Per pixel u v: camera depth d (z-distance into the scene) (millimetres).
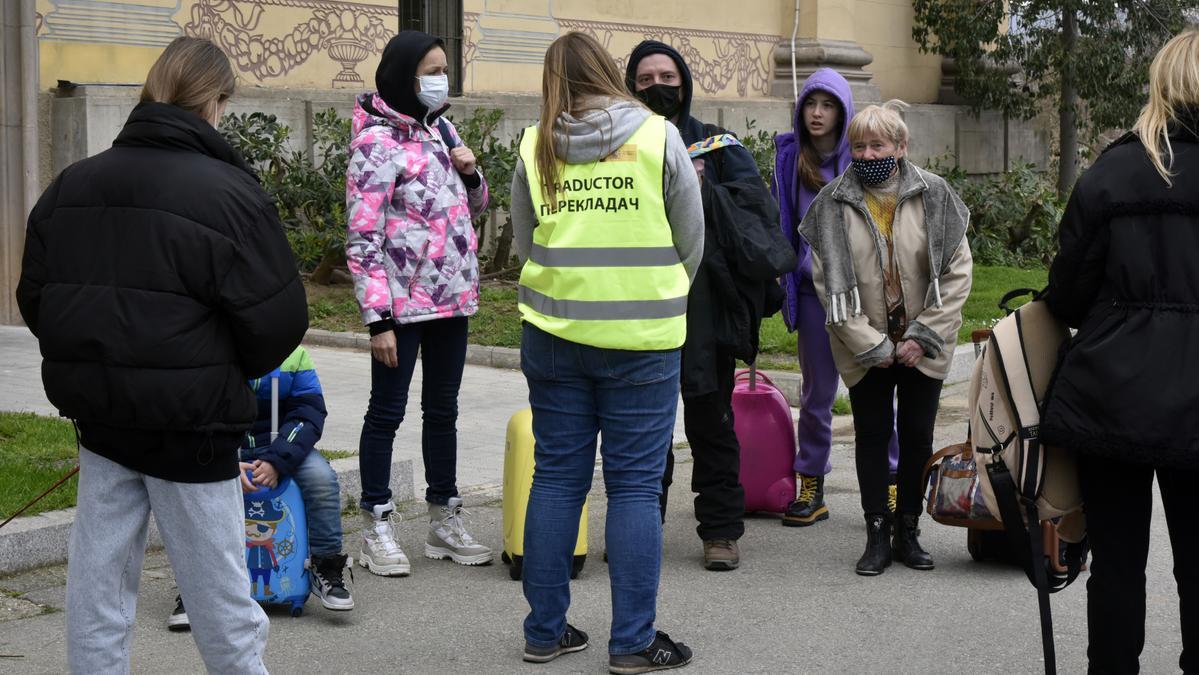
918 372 5285
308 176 12438
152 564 5316
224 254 3156
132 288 3131
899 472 5438
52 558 5191
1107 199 3338
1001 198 17547
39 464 5996
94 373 3137
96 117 11148
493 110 13594
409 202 5070
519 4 15258
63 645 4402
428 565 5434
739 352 5180
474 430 8023
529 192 4227
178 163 3199
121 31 11703
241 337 3227
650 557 4195
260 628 3396
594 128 4023
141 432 3184
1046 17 18797
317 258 12555
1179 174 3283
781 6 18516
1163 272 3277
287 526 4656
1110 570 3479
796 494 6180
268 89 12820
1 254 11188
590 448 4258
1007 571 5348
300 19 13148
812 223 5387
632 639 4207
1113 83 18219
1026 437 3646
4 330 11086
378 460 5246
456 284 5180
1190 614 3438
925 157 19797
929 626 4688
